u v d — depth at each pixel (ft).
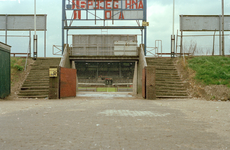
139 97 60.64
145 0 76.59
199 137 15.08
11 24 81.10
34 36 74.90
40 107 33.01
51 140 14.24
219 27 78.64
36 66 68.95
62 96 55.47
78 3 76.59
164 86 57.88
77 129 17.52
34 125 19.04
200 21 78.59
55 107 33.19
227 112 27.84
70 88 60.64
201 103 40.45
